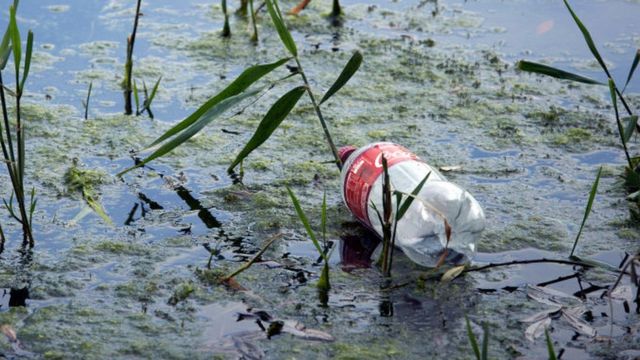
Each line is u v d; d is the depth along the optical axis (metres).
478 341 3.57
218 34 6.78
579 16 7.11
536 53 6.50
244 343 3.52
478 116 5.64
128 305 3.76
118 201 4.61
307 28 6.94
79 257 4.09
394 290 3.90
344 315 3.71
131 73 5.89
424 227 4.18
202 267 4.05
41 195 4.64
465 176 4.92
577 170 5.01
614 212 4.58
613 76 6.09
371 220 4.29
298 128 5.46
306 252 4.21
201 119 4.21
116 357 3.43
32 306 3.73
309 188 4.80
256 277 3.98
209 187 4.78
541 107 5.76
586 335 3.61
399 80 6.14
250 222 4.46
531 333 3.62
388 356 3.46
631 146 5.28
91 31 6.70
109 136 5.27
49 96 5.72
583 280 4.00
